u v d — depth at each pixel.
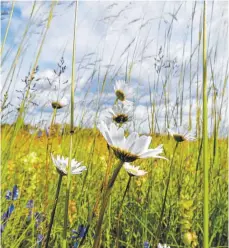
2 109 2.46
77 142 2.89
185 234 1.21
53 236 2.09
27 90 2.46
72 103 0.96
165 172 3.02
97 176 2.90
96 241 0.79
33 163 2.67
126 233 2.32
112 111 1.72
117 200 2.58
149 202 2.72
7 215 2.09
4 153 2.54
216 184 2.88
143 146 0.89
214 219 2.44
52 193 2.62
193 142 3.14
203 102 0.68
